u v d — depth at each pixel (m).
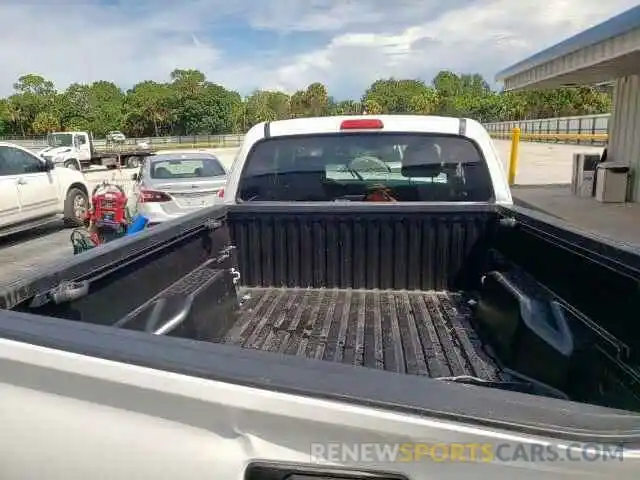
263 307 2.98
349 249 3.20
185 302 2.22
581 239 1.97
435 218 3.10
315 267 3.23
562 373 1.78
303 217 3.18
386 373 1.01
